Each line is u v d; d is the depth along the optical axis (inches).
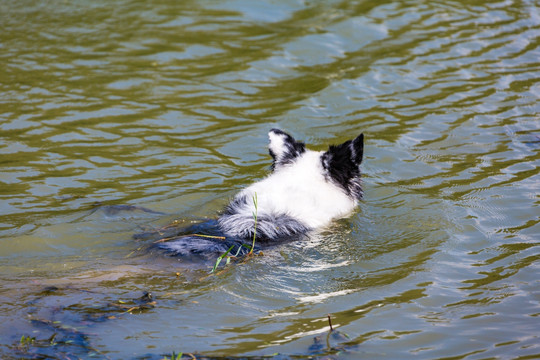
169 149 499.5
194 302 316.5
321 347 285.4
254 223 375.2
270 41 696.4
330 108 573.0
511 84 609.3
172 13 758.5
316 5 784.9
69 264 347.3
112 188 442.3
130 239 378.3
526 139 520.1
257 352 280.8
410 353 282.5
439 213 420.2
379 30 721.6
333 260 362.6
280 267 351.3
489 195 442.0
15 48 656.4
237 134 525.7
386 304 321.1
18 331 286.5
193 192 440.5
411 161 493.4
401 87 608.4
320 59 660.7
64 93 576.4
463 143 518.0
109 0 789.2
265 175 467.8
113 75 614.9
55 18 733.9
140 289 323.6
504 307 319.0
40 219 398.9
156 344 284.0
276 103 578.6
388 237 390.9
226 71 631.8
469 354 281.7
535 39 697.0
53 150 487.2
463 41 695.1
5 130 510.6
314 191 408.2
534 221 408.2
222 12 764.0
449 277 348.2
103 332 289.9
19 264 346.6
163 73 623.5
